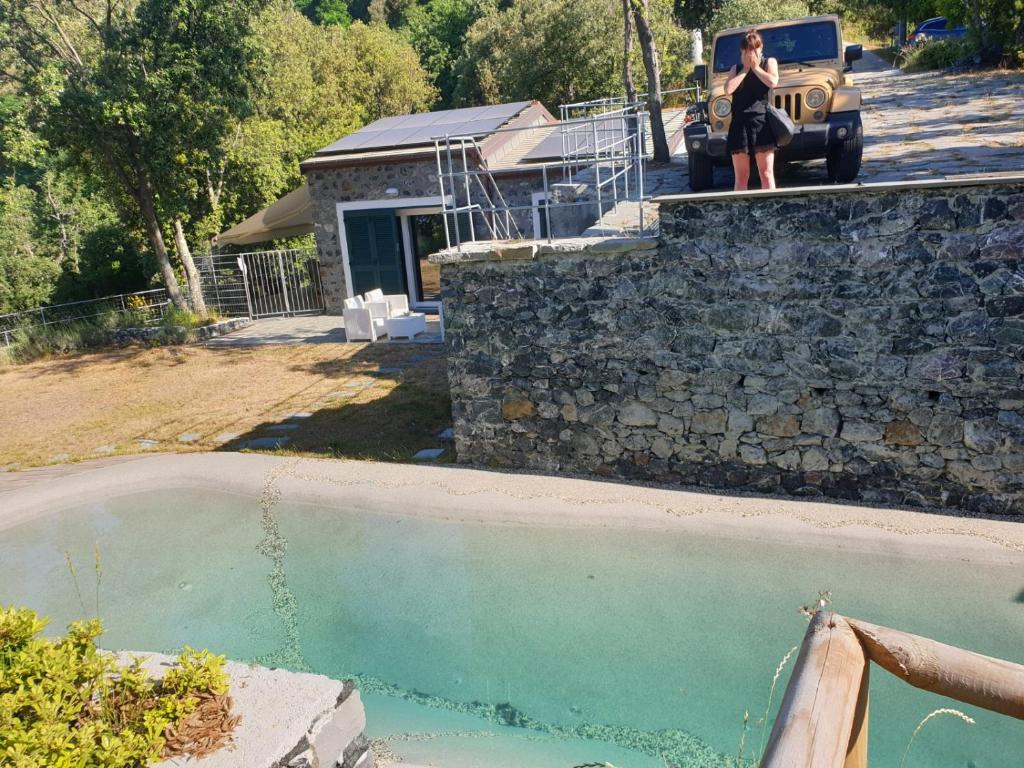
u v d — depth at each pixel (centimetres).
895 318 670
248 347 1636
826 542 630
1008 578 569
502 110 1936
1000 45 1744
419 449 951
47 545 775
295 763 311
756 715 463
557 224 1071
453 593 629
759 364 726
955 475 681
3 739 272
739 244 707
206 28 1702
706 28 3006
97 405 1311
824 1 3416
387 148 1742
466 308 838
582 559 656
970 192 624
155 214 2028
